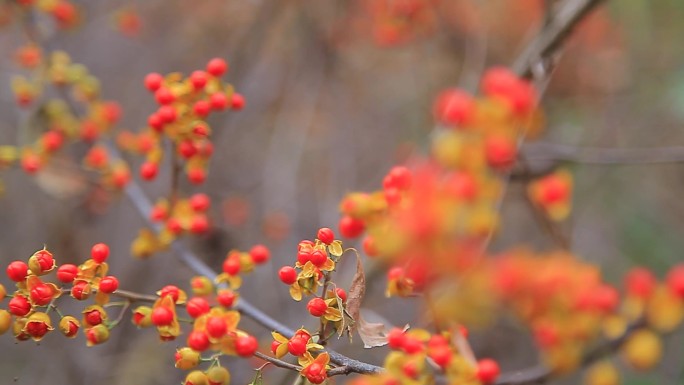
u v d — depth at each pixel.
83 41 6.52
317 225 5.83
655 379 4.48
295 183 5.90
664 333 1.67
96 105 3.91
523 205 5.09
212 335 1.91
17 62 4.25
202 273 2.98
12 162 3.53
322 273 2.06
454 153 1.67
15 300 1.98
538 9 5.43
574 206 5.61
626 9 5.55
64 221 5.07
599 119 5.68
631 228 5.54
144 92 6.70
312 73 6.28
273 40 6.29
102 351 5.00
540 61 3.70
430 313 2.01
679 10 5.59
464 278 1.73
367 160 6.38
